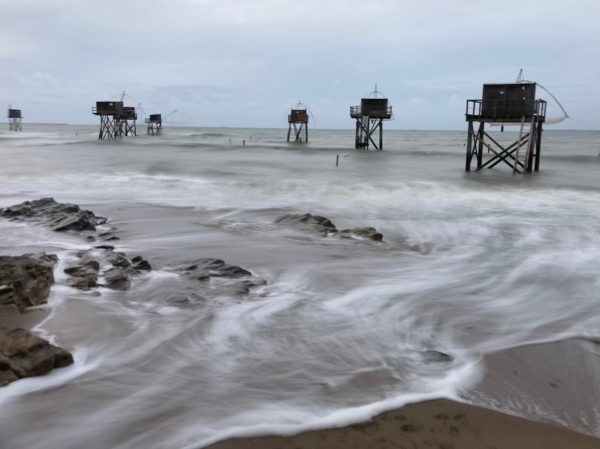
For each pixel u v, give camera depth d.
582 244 9.72
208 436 3.46
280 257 8.25
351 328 5.41
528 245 9.62
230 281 6.75
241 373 4.34
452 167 27.81
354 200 15.22
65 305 5.74
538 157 25.03
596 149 53.81
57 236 9.39
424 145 63.44
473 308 6.16
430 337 5.27
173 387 4.08
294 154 37.25
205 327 5.27
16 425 3.52
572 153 44.34
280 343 4.96
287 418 3.70
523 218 12.45
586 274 7.68
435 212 13.33
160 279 6.79
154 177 20.25
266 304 6.02
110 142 51.88
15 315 5.37
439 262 8.25
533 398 4.13
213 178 20.16
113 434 3.46
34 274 6.10
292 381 4.23
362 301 6.26
